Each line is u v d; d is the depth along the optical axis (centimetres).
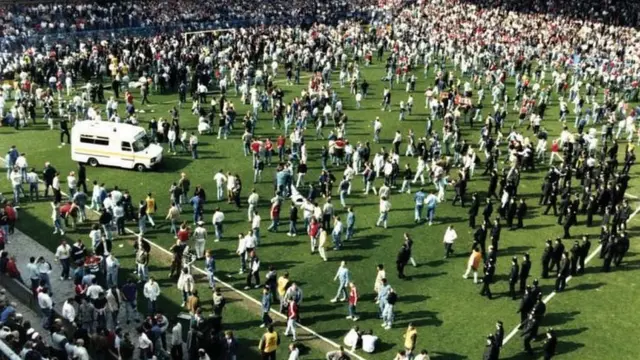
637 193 4512
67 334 2777
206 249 3653
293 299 2941
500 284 3381
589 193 4084
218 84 6694
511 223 3981
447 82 6488
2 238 3312
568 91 6644
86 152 4656
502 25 8531
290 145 5166
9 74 6378
